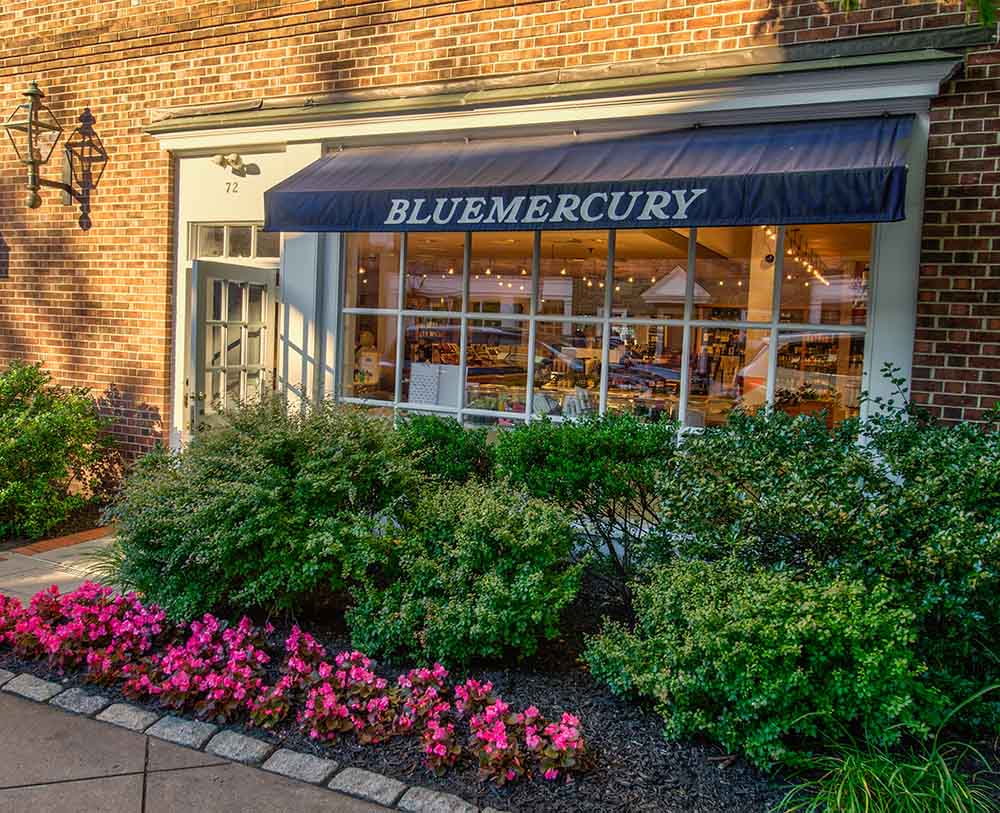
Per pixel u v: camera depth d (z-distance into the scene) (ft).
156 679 13.80
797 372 20.24
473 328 23.93
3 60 29.66
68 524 25.55
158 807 10.80
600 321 22.36
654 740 12.46
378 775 11.54
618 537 17.84
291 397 25.53
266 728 12.68
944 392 18.33
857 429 15.30
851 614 11.71
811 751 11.75
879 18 18.80
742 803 11.02
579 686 14.19
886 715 11.35
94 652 14.56
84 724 12.94
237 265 25.18
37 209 29.37
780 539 13.93
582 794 11.18
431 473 19.85
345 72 24.52
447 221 20.11
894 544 12.79
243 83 25.91
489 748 11.50
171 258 27.32
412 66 23.66
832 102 19.04
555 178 19.53
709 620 11.88
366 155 23.90
